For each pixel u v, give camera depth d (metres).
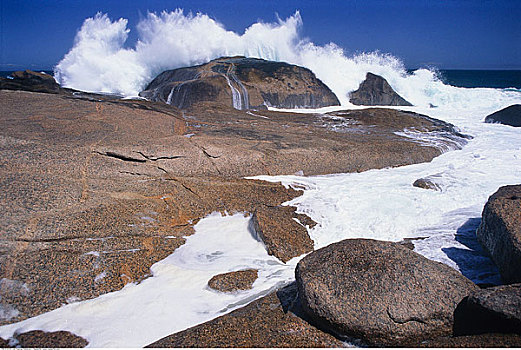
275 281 3.97
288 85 13.78
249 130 8.21
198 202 5.42
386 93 15.85
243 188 5.88
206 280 3.97
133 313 3.47
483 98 17.38
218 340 3.00
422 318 2.89
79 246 4.10
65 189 4.79
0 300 3.44
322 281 3.18
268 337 3.02
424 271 3.18
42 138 5.90
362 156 7.22
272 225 4.86
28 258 3.82
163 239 4.57
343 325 2.92
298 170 6.66
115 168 5.46
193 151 6.16
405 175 6.90
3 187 4.51
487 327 2.85
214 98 12.30
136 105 9.28
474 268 4.23
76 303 3.58
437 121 10.98
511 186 4.79
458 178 6.73
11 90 9.73
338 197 5.79
